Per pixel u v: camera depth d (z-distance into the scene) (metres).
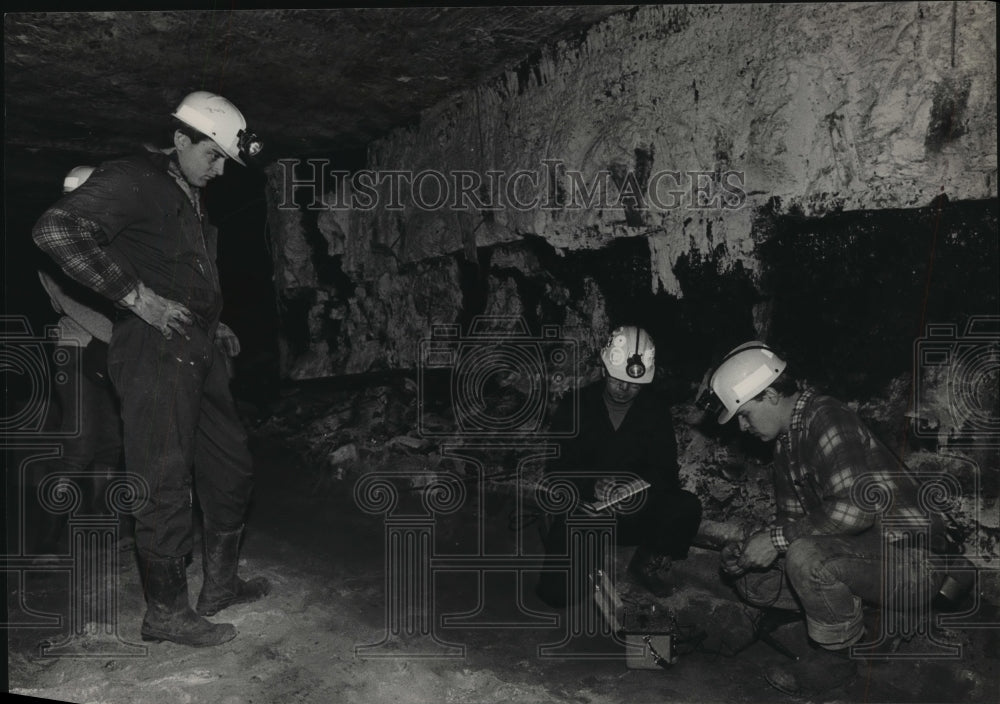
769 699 2.60
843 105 3.04
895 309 3.15
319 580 3.54
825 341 3.37
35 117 5.07
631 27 3.79
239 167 6.46
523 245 4.72
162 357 2.79
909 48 2.86
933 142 2.87
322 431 5.52
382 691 2.66
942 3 2.79
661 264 3.93
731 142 3.44
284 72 4.38
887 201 3.00
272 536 4.08
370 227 5.85
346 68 4.37
